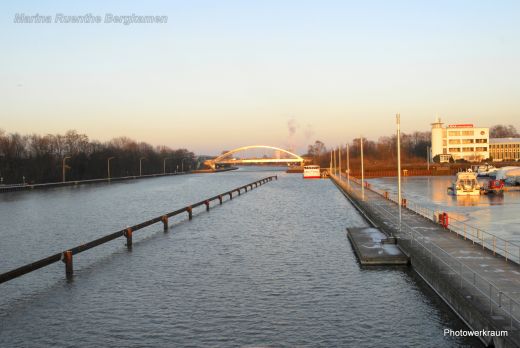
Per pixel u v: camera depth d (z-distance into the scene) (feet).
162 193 343.46
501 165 499.10
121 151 650.84
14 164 456.04
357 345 62.08
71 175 508.12
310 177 552.41
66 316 74.08
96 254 116.98
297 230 149.89
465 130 571.69
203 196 312.91
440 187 308.40
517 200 212.23
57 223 178.91
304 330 67.15
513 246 106.73
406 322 69.00
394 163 591.37
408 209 173.58
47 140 522.47
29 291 86.89
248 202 250.78
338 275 93.66
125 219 190.80
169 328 68.64
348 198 263.70
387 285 86.28
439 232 120.98
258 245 125.49
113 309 76.74
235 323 70.03
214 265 104.06
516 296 66.23
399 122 125.39
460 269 80.59
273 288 86.28
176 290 86.17
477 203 203.10
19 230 161.38
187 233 147.33
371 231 132.77
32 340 65.51
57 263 107.76
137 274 97.60
